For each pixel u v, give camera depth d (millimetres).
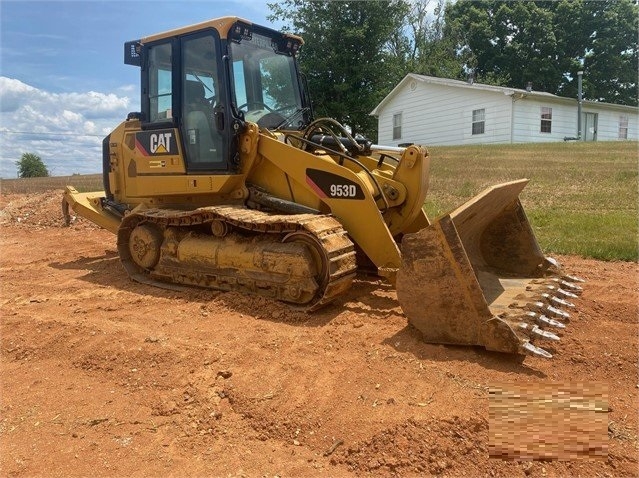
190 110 6258
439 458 2994
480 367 3936
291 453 3133
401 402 3465
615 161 17438
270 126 6426
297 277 5086
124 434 3387
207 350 4340
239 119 5910
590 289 6047
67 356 4531
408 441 3090
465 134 26266
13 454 3225
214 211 5543
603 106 27812
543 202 11945
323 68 29594
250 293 5555
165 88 6582
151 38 6504
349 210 5375
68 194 8391
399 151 6262
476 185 14523
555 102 26078
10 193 18656
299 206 5656
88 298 6051
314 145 5875
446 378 3760
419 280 4273
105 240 10328
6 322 5289
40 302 5992
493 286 5305
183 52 6258
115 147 7617
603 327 4828
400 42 40094
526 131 25125
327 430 3281
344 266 4953
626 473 2885
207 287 5992
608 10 41562
